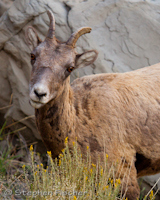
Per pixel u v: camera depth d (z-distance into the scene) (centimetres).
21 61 1609
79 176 990
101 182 975
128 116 1149
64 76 1013
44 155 1664
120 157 1121
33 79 968
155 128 1168
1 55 1645
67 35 1599
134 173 1141
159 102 1194
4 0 1862
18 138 1719
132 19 1603
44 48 1015
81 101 1135
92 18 1617
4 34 1625
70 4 1638
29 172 1447
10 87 1656
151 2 1628
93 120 1109
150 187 1490
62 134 1067
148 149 1173
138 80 1221
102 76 1209
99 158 1052
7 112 1659
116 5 1617
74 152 1024
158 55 1575
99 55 1568
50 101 1021
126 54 1594
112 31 1614
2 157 1533
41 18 1587
